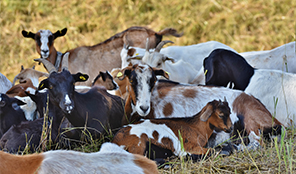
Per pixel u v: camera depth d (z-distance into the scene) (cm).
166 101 652
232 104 632
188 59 968
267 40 1305
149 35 1077
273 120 605
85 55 1057
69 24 1531
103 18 1557
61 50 1386
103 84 736
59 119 646
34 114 700
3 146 594
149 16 1536
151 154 545
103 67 1059
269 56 854
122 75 617
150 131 552
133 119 647
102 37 1450
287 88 700
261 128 599
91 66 1055
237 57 743
